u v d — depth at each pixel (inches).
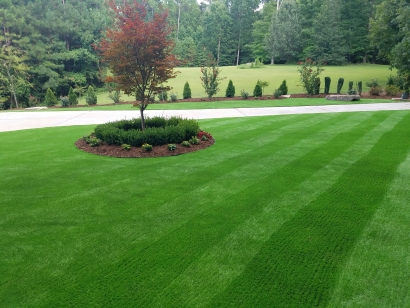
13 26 1162.6
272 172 214.1
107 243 131.5
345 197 171.0
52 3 1362.0
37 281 108.4
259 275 109.7
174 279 108.2
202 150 279.9
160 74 302.4
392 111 475.8
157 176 213.0
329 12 1550.2
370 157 240.8
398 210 155.2
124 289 103.7
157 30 283.1
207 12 2380.7
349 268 112.7
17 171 230.4
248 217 151.4
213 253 122.9
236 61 2191.2
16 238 136.3
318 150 264.5
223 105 682.8
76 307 96.4
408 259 117.3
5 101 1072.2
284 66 1569.9
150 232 139.6
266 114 517.0
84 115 575.5
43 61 1244.5
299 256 120.0
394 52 693.3
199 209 161.2
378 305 95.7
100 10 1557.6
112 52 284.7
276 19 1689.2
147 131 289.3
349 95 714.2
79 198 178.2
